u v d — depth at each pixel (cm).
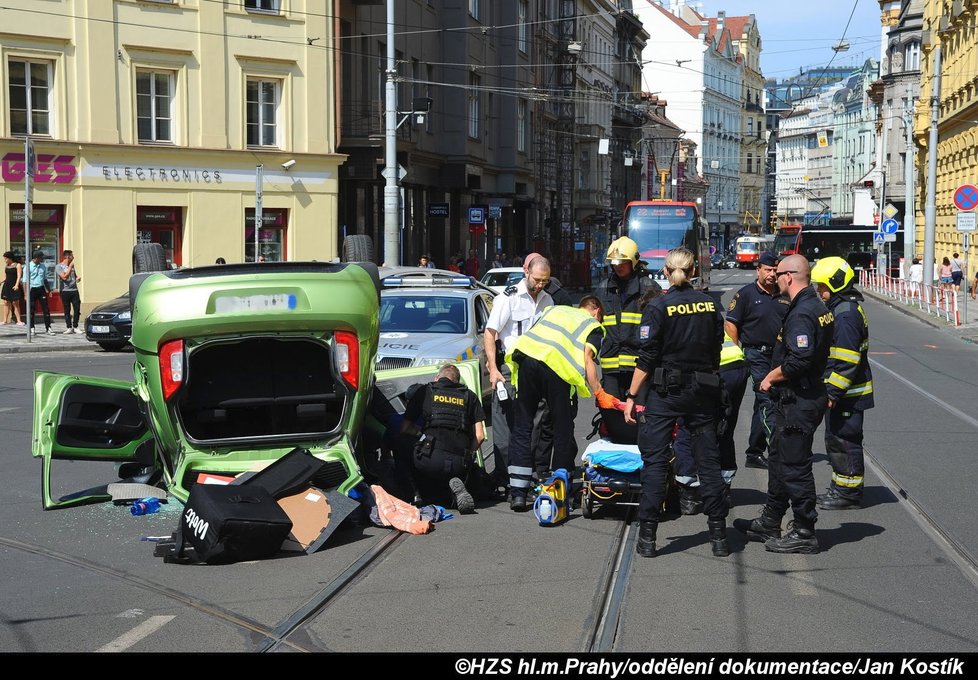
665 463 718
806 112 14050
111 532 779
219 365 855
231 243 3170
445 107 4281
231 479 786
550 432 893
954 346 2480
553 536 773
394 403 938
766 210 14900
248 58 3169
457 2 4291
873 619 583
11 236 2783
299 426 859
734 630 564
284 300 784
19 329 2673
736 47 13562
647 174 9344
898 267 6038
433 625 570
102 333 2284
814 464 1073
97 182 2902
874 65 10788
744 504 891
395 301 1255
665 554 726
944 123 5044
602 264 5859
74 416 862
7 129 2748
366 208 3716
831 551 732
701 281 3856
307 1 3266
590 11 7181
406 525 782
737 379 857
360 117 3559
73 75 2850
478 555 716
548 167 5922
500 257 4769
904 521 822
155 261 936
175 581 655
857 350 828
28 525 799
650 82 11650
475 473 907
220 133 3130
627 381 872
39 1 2778
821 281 838
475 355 1171
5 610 598
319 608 600
